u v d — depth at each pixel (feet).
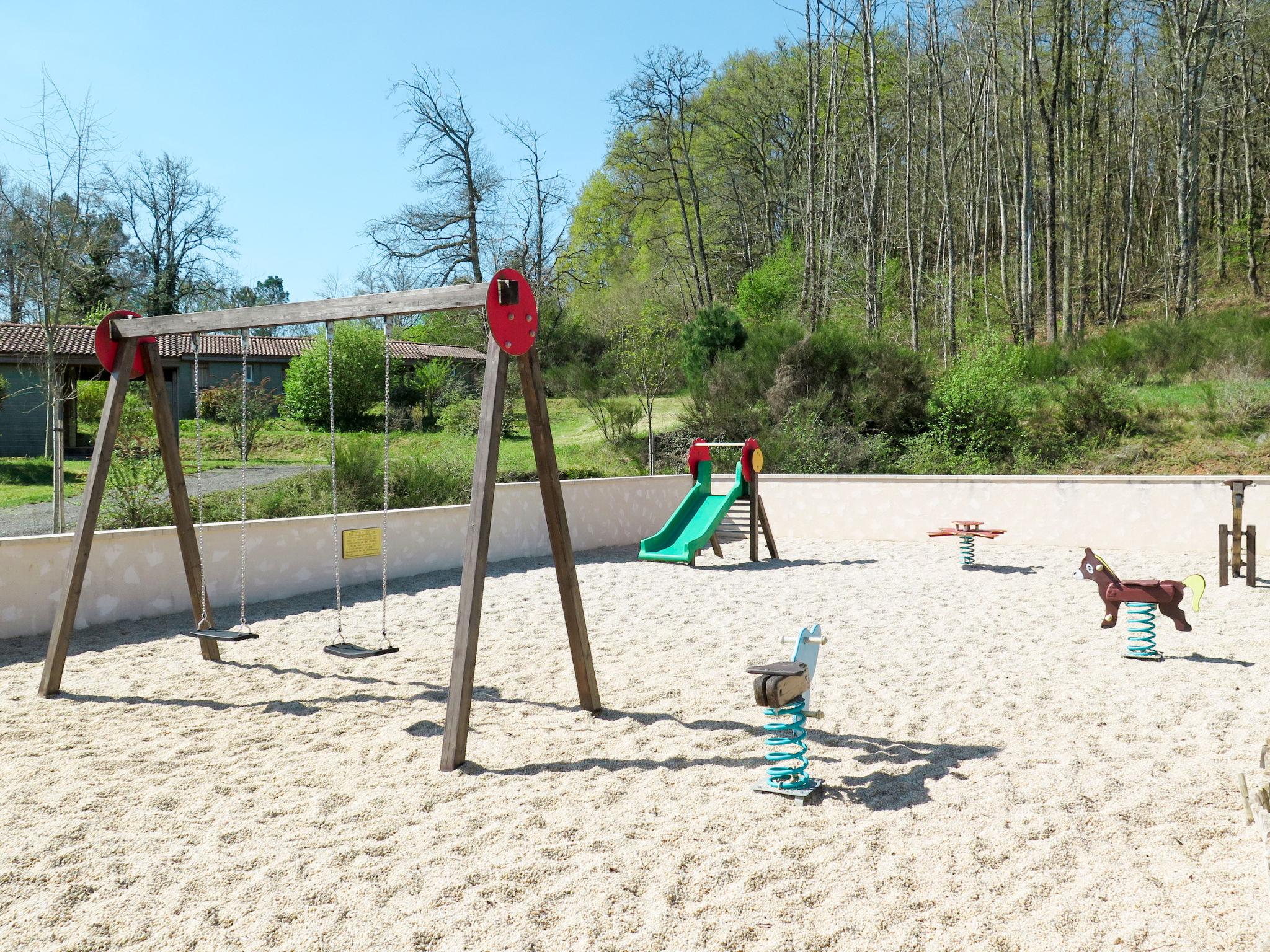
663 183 160.35
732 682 20.71
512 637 25.61
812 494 50.34
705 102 155.22
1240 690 19.30
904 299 124.57
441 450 78.69
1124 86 119.96
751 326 118.32
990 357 71.77
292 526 32.89
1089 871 11.14
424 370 103.65
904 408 72.59
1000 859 11.55
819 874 11.27
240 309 20.24
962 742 16.33
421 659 23.31
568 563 18.45
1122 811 12.93
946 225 106.01
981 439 68.69
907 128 104.22
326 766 15.67
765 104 150.41
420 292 17.56
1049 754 15.52
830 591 32.81
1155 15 107.96
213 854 12.19
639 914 10.37
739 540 49.03
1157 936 9.61
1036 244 129.18
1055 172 103.45
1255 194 126.93
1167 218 123.75
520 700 19.56
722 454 72.38
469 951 9.66
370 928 10.18
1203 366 75.56
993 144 124.67
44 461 74.90
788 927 10.02
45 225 43.96
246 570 31.40
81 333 85.71
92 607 27.40
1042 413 71.56
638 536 50.37
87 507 20.89
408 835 12.73
